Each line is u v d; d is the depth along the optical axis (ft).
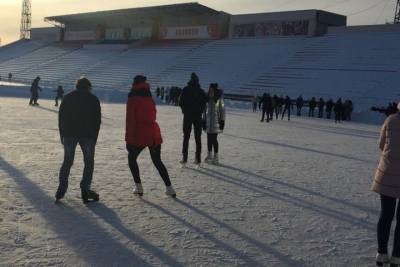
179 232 18.26
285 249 17.06
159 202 22.58
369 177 32.53
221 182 28.14
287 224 20.22
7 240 16.31
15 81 222.89
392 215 15.80
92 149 21.68
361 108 130.00
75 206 21.11
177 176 29.25
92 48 260.21
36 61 261.03
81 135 21.36
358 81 146.30
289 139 56.65
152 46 238.89
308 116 125.39
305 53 176.24
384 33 170.81
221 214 21.13
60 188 21.47
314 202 24.38
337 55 166.50
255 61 184.03
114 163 32.45
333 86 147.95
